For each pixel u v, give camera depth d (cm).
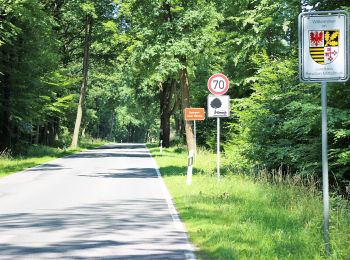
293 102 1436
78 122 5247
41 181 1959
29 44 3619
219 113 1711
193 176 1980
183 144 5244
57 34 4878
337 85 1329
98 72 6178
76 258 745
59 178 2084
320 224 910
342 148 1432
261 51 2402
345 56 702
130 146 6850
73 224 1030
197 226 983
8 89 3569
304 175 1581
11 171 2420
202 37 2111
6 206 1291
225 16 2681
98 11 4944
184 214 1114
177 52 2050
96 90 6850
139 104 6041
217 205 1198
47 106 4072
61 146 5528
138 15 2128
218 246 782
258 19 2164
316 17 707
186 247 820
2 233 938
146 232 946
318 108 1343
